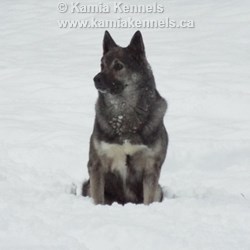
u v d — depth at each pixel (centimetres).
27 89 1791
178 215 810
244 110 1560
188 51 2052
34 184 1060
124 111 956
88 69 1950
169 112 1571
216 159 1273
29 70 1964
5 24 2600
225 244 695
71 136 1374
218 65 1892
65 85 1800
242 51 2025
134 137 963
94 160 991
